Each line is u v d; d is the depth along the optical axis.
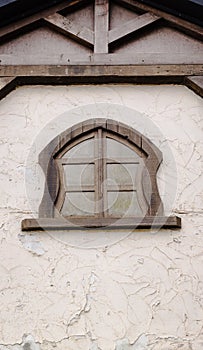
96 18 6.87
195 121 6.66
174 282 6.09
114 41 6.80
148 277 6.11
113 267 6.14
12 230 6.28
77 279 6.11
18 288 6.09
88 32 6.83
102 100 6.75
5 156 6.54
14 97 6.77
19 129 6.64
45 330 5.96
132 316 5.99
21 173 6.47
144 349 5.89
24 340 5.94
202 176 6.45
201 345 5.89
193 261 6.16
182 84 6.79
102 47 6.79
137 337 5.93
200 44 6.85
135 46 6.84
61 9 6.93
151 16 6.88
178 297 6.04
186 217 6.30
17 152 6.55
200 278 6.11
